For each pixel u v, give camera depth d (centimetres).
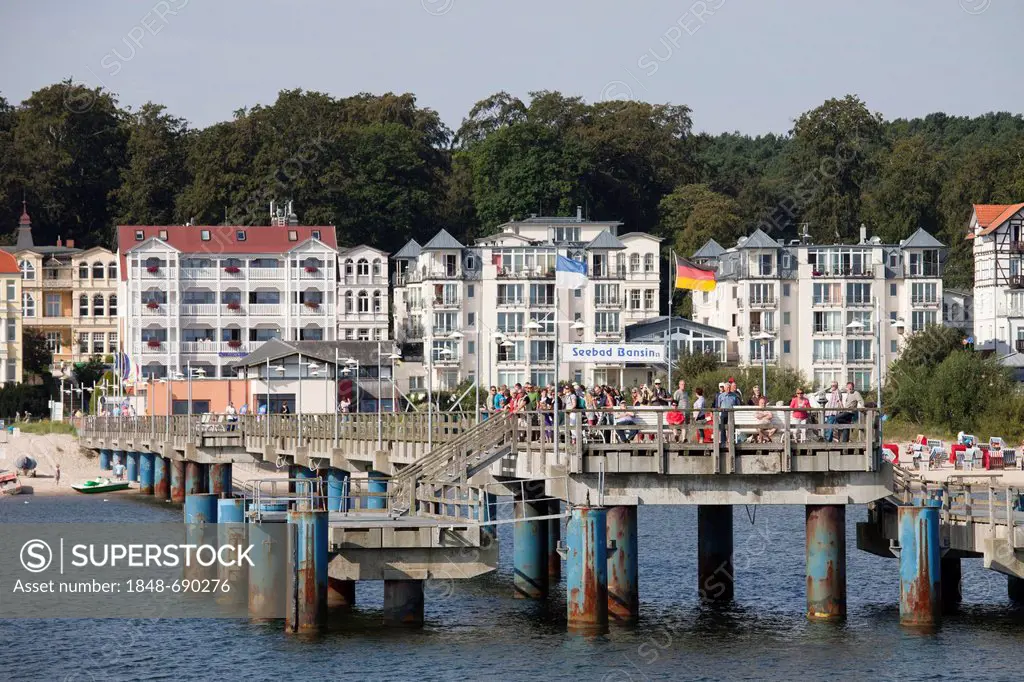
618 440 12912
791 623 13388
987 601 14400
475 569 12925
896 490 13150
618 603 12519
